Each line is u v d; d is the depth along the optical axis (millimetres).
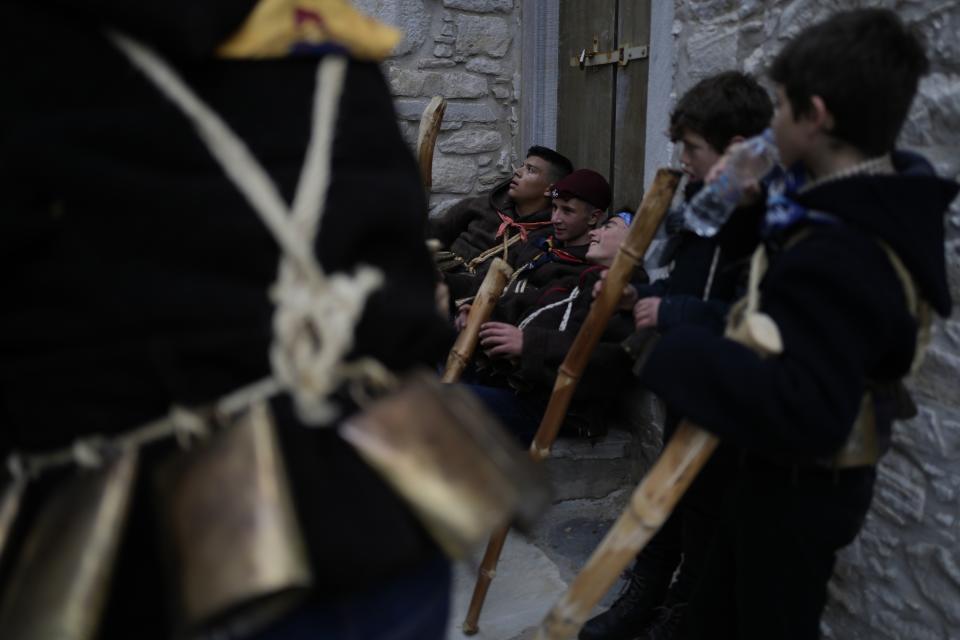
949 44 1642
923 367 1770
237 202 719
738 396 1167
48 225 695
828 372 1149
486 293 2279
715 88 1716
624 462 2816
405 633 777
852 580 1985
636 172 3230
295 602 686
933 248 1227
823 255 1178
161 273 706
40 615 647
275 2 777
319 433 733
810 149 1279
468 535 722
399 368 814
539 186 3156
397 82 3916
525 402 2582
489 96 4074
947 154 1671
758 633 1456
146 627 698
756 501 1416
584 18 3545
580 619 1196
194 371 709
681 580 1987
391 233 800
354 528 717
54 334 707
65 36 708
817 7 1934
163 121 709
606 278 1769
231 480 674
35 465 734
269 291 730
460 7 3941
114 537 671
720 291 1653
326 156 759
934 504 1740
